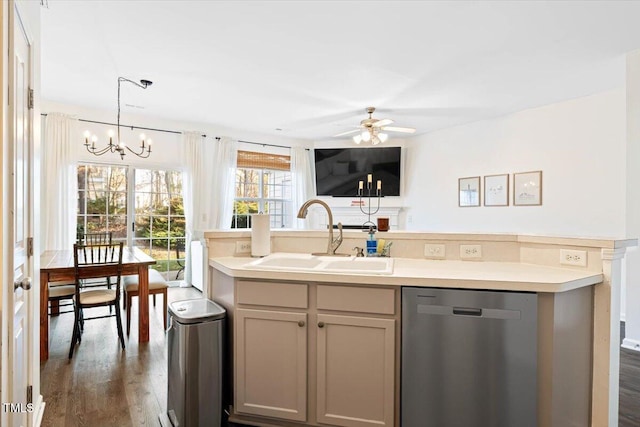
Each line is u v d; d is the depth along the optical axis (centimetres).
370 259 228
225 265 206
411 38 290
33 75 182
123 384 247
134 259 351
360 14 256
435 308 170
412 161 666
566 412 168
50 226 454
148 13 255
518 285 161
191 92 425
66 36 289
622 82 385
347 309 180
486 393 166
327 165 681
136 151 529
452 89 409
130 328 359
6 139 132
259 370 193
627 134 322
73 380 252
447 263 218
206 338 190
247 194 647
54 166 458
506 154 517
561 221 454
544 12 252
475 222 560
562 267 199
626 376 269
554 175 461
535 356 161
